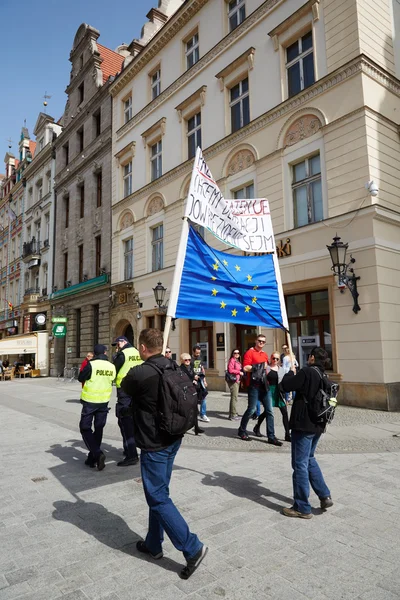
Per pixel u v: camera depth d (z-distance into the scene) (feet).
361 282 33.27
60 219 92.99
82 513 13.24
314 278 36.94
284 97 41.93
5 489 15.67
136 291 62.95
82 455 20.92
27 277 111.65
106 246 72.84
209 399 40.42
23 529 12.08
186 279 15.74
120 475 17.38
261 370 22.62
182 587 8.98
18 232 119.65
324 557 10.13
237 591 8.79
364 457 19.26
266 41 44.45
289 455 20.04
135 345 61.77
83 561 10.18
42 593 8.84
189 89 55.57
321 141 37.76
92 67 82.28
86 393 18.48
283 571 9.53
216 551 10.50
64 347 90.43
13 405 41.68
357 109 34.73
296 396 12.90
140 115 65.62
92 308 76.64
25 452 21.66
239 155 46.55
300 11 40.22
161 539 10.27
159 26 76.13
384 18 38.17
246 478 16.39
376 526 11.83
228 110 49.03
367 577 9.23
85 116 83.87
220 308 16.53
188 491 14.92
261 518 12.48
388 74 36.76
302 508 12.40
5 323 121.70
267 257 18.97
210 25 52.80
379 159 34.81
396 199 35.63
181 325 53.21
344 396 33.45
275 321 18.19
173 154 58.03
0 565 10.05
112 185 72.43
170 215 57.41
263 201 19.44
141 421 9.83
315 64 38.73
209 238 50.14
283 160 41.27
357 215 33.96
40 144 109.91
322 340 36.91
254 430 24.08
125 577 9.43
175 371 10.12
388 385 31.22
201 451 20.92
